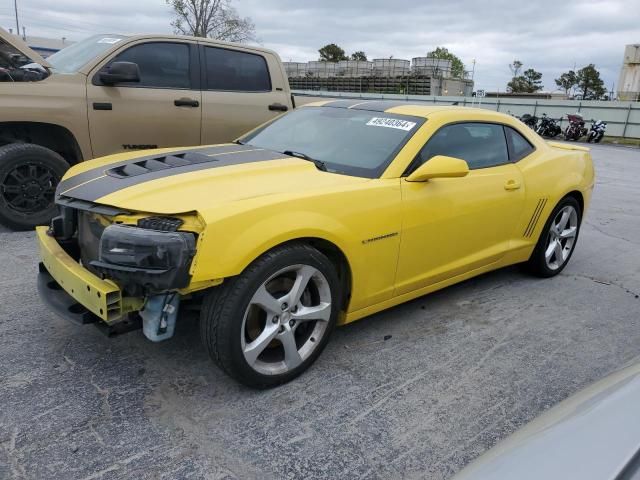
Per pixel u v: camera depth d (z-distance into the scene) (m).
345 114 4.04
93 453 2.33
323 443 2.50
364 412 2.75
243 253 2.52
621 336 3.84
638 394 1.35
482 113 4.20
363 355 3.33
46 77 5.27
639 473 1.08
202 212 2.48
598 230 7.03
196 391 2.83
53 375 2.90
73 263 2.79
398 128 3.67
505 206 4.12
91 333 3.36
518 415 2.81
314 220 2.81
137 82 5.58
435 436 2.60
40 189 5.25
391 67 48.81
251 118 6.52
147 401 2.72
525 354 3.49
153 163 3.20
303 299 2.97
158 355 3.15
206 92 6.16
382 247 3.22
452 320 3.93
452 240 3.74
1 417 2.53
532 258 4.84
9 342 3.21
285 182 3.00
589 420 1.30
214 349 2.63
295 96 7.11
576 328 3.93
